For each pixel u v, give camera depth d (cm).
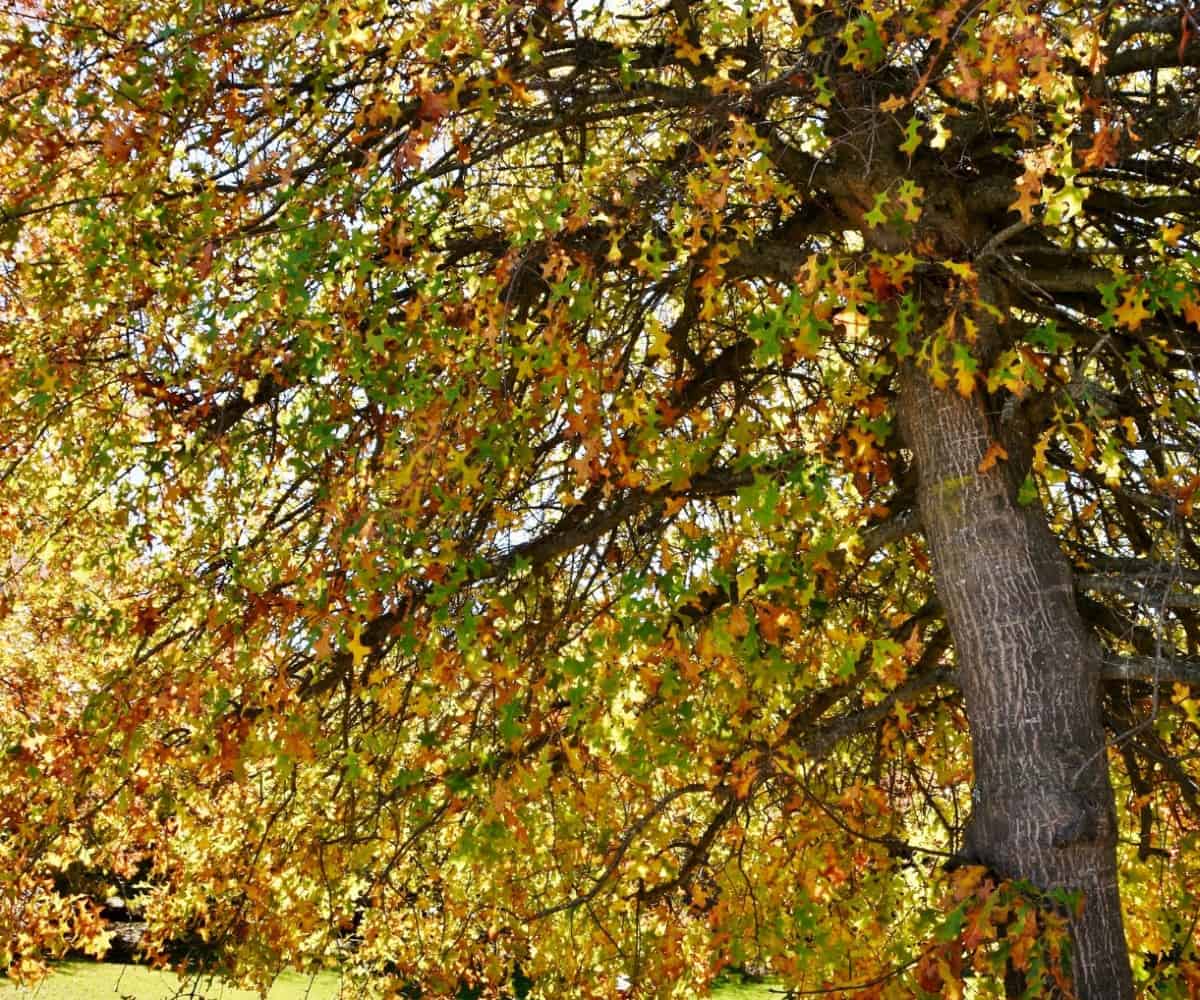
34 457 494
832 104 437
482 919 594
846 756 591
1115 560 422
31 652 616
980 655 400
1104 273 421
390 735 495
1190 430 517
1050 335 361
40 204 471
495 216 560
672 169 437
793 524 418
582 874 532
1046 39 333
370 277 407
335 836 527
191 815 573
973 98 335
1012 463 420
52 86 426
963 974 370
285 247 391
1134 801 517
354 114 457
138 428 475
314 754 458
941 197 426
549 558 481
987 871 366
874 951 500
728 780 432
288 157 423
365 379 391
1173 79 529
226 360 412
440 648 419
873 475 482
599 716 430
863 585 589
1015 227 362
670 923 489
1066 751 380
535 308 501
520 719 425
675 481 399
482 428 401
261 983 568
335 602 391
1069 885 366
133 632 447
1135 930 541
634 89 462
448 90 421
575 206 399
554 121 473
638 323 486
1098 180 470
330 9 389
